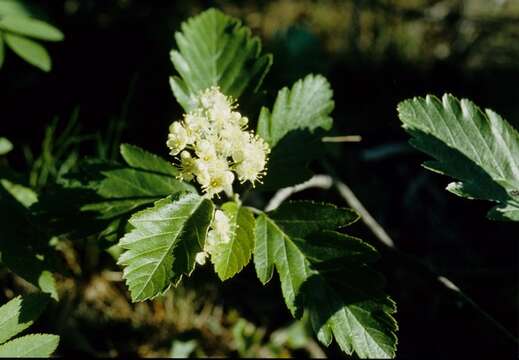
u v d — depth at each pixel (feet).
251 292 1.70
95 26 2.07
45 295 1.08
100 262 1.60
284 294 1.10
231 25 1.31
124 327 1.59
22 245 1.20
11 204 1.25
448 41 2.45
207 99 1.18
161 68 2.02
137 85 1.99
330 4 2.58
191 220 1.04
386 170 2.08
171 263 1.01
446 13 2.51
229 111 1.15
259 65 1.29
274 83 1.81
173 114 1.94
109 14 2.10
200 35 1.30
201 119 1.13
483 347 1.64
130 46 2.06
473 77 2.29
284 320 1.66
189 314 1.64
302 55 1.90
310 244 1.12
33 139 1.86
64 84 1.98
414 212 1.97
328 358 1.61
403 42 2.42
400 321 1.68
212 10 1.32
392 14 2.50
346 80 2.28
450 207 1.99
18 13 1.39
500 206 1.08
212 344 1.61
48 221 1.18
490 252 1.86
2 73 1.94
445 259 1.84
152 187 1.19
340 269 1.10
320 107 1.24
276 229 1.13
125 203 1.18
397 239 1.91
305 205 1.13
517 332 1.65
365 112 2.22
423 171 2.07
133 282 0.99
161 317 1.62
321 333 1.07
